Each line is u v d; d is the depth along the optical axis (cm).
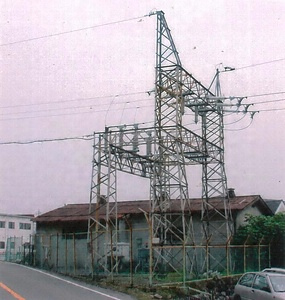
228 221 3159
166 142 2714
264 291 1742
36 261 3556
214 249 3177
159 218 2908
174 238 3272
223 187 3166
